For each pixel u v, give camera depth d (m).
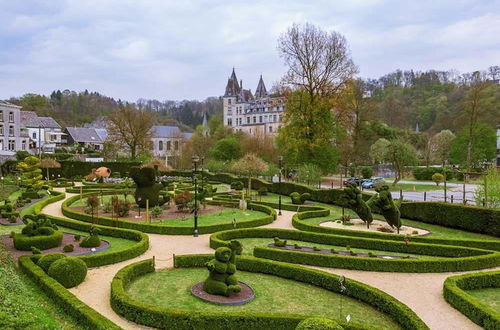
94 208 26.92
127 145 74.62
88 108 141.62
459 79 115.50
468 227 24.84
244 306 12.58
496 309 12.60
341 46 47.56
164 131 107.56
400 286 14.41
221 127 93.38
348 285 13.67
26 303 10.24
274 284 14.68
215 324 10.67
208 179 60.25
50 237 18.38
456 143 63.19
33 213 27.06
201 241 21.08
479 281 14.27
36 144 82.56
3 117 68.62
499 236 23.28
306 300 13.26
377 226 24.84
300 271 14.99
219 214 28.92
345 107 50.19
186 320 10.78
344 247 20.28
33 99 114.38
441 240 20.41
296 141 48.59
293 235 21.70
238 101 112.69
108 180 52.75
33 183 38.03
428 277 15.45
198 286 13.96
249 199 34.28
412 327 10.68
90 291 13.45
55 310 11.24
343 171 68.12
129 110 69.38
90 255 16.12
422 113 100.38
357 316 12.08
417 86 118.00
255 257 16.30
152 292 13.54
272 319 10.69
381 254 18.98
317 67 47.81
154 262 15.98
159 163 52.62
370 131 69.75
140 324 11.12
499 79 98.06
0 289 10.20
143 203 29.28
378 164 71.38
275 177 63.97
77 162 58.28
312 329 8.29
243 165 41.50
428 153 70.38
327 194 36.38
